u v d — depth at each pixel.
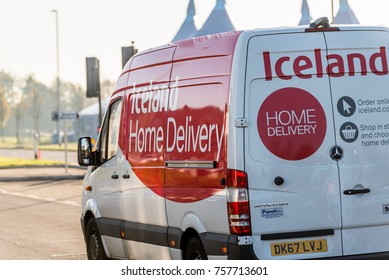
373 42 9.24
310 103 8.99
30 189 29.73
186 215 9.62
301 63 9.01
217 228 9.07
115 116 11.55
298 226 8.90
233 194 8.83
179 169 9.75
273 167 8.86
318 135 8.99
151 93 10.50
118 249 11.52
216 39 9.34
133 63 11.17
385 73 9.25
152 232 10.37
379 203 9.14
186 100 9.70
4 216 20.22
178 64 9.95
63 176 35.66
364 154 9.12
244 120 8.84
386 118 9.21
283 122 8.92
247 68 8.90
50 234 16.58
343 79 9.11
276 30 9.01
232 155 8.85
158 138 10.23
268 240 8.83
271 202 8.84
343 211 9.02
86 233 12.59
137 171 10.75
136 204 10.82
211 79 9.28
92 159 12.01
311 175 8.95
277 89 8.94
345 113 9.08
